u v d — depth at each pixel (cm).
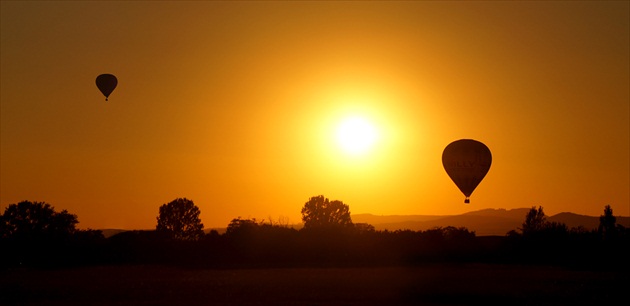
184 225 11369
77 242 8050
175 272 6606
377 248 7750
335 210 10906
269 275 6259
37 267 7281
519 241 8106
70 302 4441
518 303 4491
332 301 4494
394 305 4322
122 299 4575
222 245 7925
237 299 4581
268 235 8119
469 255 7675
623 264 7212
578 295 4866
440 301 4541
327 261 7519
